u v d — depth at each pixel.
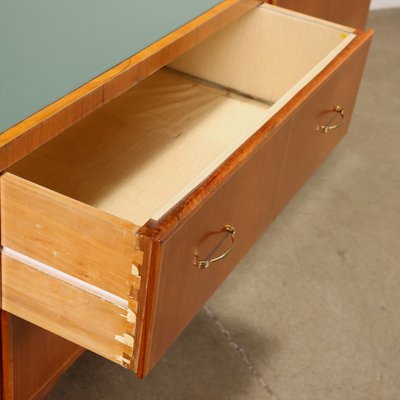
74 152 1.28
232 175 0.94
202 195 0.88
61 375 1.37
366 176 2.02
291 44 1.43
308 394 1.40
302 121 1.14
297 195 1.91
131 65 1.02
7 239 0.90
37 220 0.86
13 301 0.97
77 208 0.82
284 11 1.41
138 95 1.47
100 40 1.07
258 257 1.70
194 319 1.53
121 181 1.24
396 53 2.69
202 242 0.93
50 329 0.97
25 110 0.89
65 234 0.85
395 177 2.04
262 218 1.15
